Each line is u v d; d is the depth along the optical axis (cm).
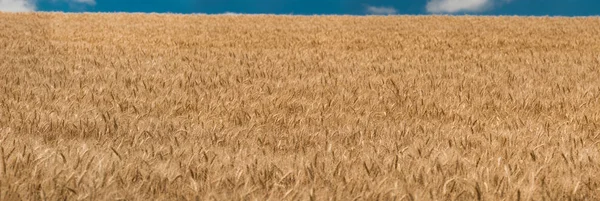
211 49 1716
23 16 3092
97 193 298
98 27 2548
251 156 397
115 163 356
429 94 814
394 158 369
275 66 1184
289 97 738
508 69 1180
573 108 690
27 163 339
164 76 984
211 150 402
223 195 301
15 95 709
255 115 596
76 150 392
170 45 1875
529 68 1206
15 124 514
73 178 310
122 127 513
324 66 1211
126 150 404
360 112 658
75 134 477
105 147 421
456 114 618
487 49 1838
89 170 333
